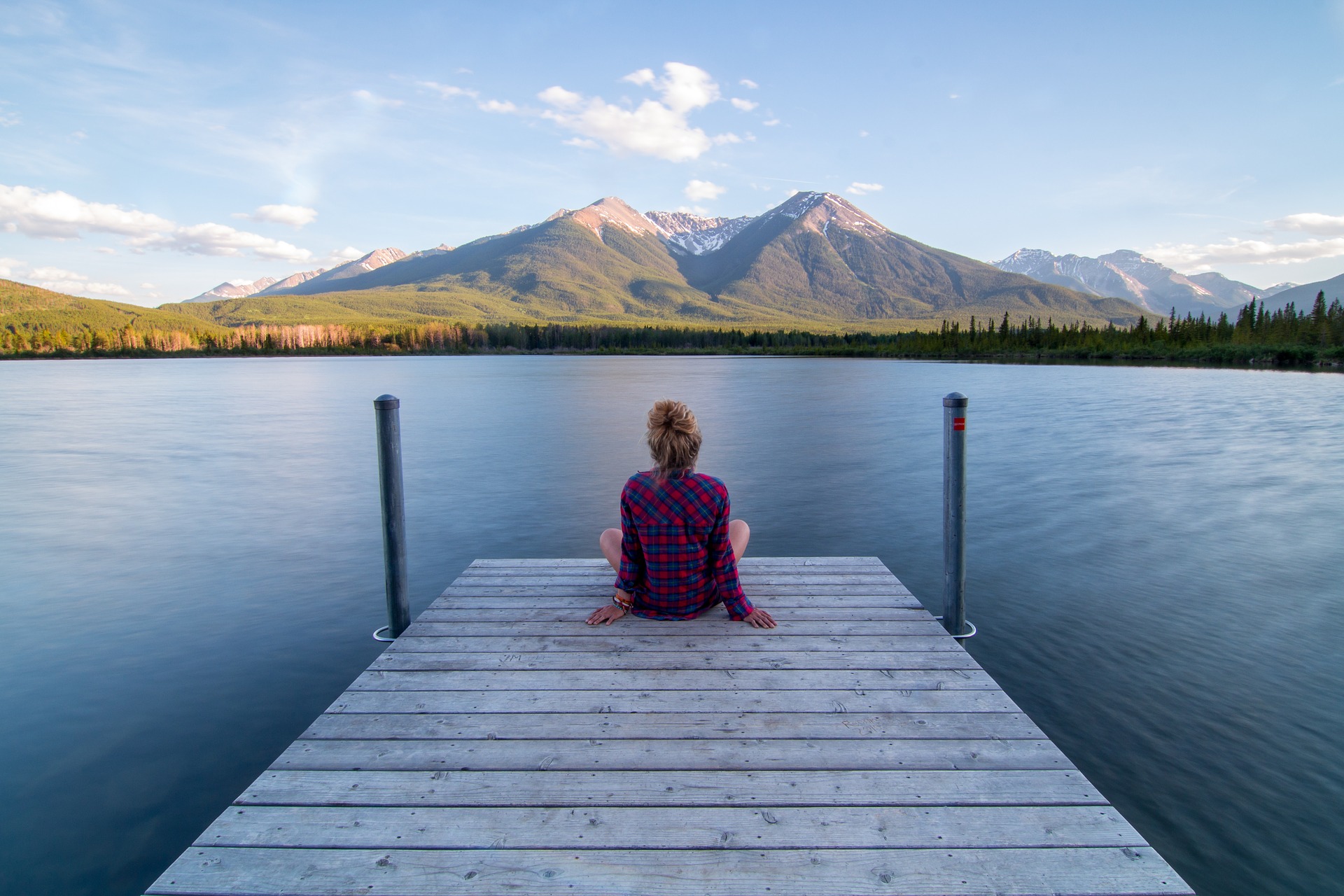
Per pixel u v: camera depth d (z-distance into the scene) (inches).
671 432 154.3
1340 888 142.3
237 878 88.7
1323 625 263.1
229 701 215.6
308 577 330.6
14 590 312.2
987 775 110.0
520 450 746.2
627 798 104.4
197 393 1745.8
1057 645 247.9
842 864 91.1
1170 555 350.6
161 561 354.3
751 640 160.2
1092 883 88.0
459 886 87.4
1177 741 190.7
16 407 1341.0
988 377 2272.4
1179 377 2145.7
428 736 121.4
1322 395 1435.8
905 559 347.3
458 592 195.9
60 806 167.0
